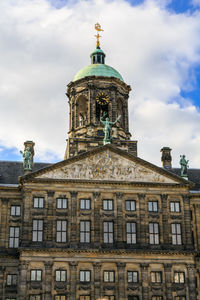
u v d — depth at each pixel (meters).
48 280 59.16
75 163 65.06
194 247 68.00
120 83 76.44
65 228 62.38
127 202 65.00
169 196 66.25
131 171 66.00
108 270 61.16
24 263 59.28
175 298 61.31
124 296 60.19
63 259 60.41
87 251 60.94
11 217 65.56
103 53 81.56
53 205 62.88
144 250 62.12
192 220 69.19
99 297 59.66
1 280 62.47
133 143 73.25
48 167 63.88
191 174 77.44
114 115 73.88
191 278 62.38
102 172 65.25
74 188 64.00
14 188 66.38
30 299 58.31
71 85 76.75
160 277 62.03
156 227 64.62
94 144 71.38
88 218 63.16
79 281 60.06
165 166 77.44
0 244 64.06
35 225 61.88
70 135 74.38
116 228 63.16
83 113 77.94
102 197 64.50
